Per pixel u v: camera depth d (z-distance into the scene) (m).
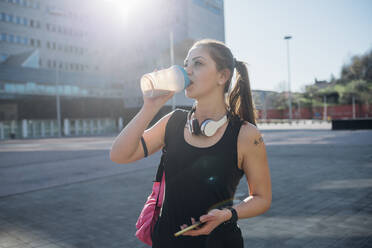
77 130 44.84
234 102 1.29
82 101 45.16
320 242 3.34
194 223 1.00
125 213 4.86
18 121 39.47
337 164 8.35
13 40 47.94
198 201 1.12
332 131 24.00
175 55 48.44
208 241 1.09
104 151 15.49
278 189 5.84
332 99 61.97
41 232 4.09
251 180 1.15
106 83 52.44
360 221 3.91
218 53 1.15
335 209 4.44
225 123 1.17
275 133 23.83
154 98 1.08
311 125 39.28
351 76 60.31
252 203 1.10
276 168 8.19
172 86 1.04
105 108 48.19
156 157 12.09
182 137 1.19
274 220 4.11
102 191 6.50
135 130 1.09
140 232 1.29
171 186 1.18
